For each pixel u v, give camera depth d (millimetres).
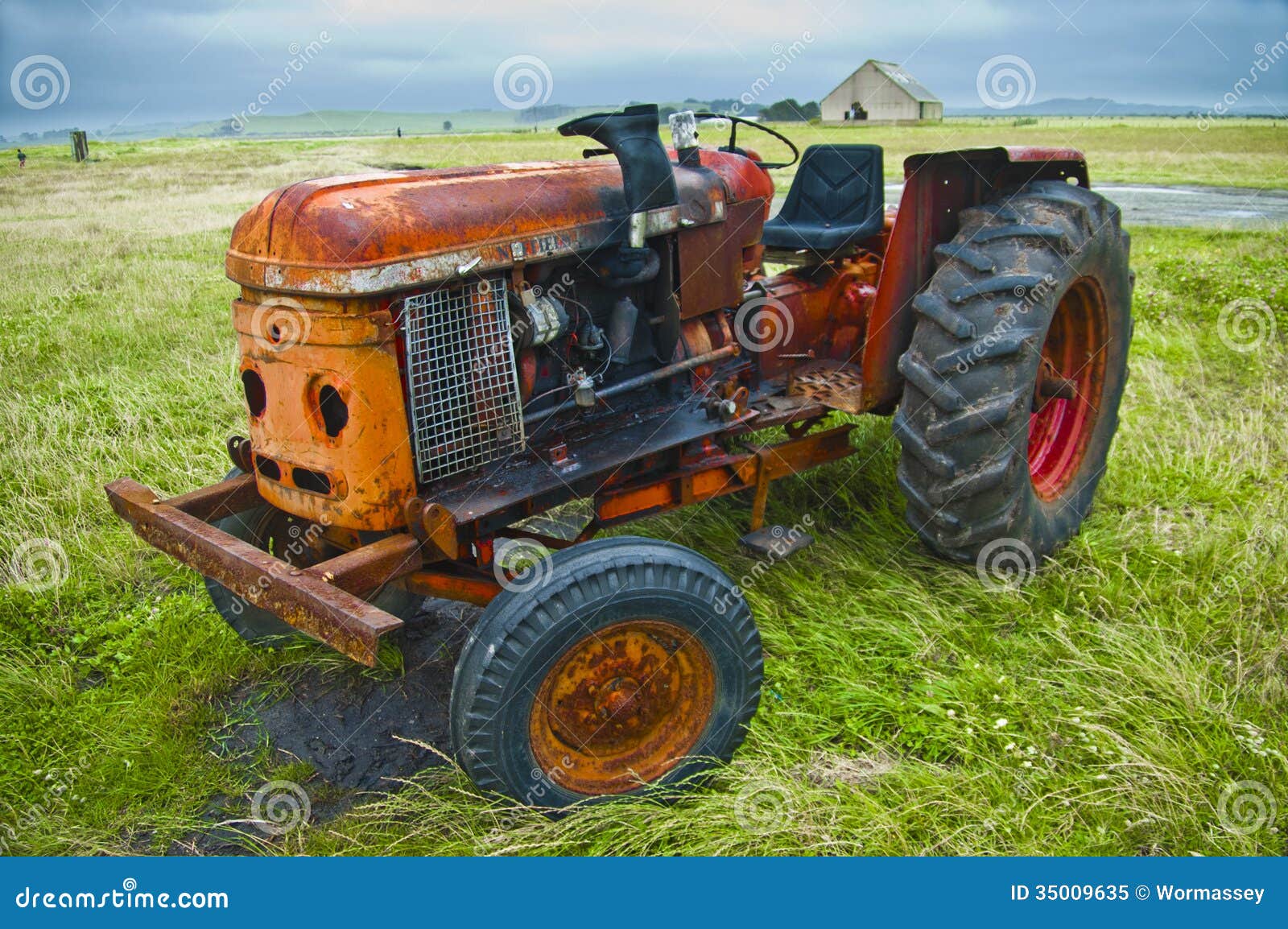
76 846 2436
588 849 2344
